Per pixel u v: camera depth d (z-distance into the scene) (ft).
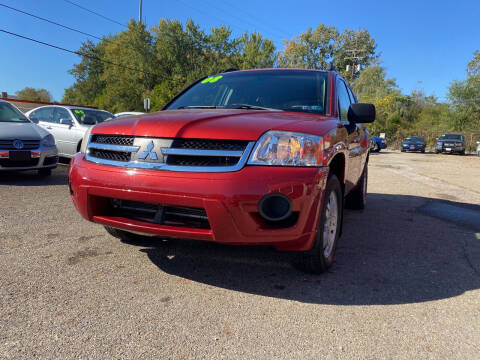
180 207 7.32
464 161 60.23
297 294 7.80
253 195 6.84
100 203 8.15
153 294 7.59
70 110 28.50
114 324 6.40
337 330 6.46
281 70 12.26
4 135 20.03
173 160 7.34
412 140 94.48
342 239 12.12
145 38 162.09
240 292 7.82
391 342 6.15
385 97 142.82
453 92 135.23
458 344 6.16
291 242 7.42
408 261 10.12
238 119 7.75
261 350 5.81
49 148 21.81
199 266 9.16
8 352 5.52
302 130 7.48
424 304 7.55
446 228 14.01
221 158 7.13
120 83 167.63
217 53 174.60
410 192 23.26
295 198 6.99
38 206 14.93
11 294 7.34
